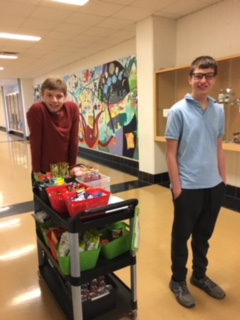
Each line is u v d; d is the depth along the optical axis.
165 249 2.46
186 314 1.69
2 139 11.84
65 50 6.02
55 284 1.88
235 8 3.35
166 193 4.00
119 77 5.58
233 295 1.84
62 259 1.42
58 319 1.70
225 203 3.51
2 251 2.54
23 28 4.41
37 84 10.71
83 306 1.53
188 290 1.84
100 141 6.71
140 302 1.81
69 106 1.96
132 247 1.54
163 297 1.85
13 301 1.88
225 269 2.12
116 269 1.53
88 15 3.88
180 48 4.20
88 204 1.41
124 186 4.45
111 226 1.60
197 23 3.86
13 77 10.76
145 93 4.39
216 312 1.70
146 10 3.76
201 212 1.74
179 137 1.61
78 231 1.36
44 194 1.70
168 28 4.14
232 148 3.25
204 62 1.50
